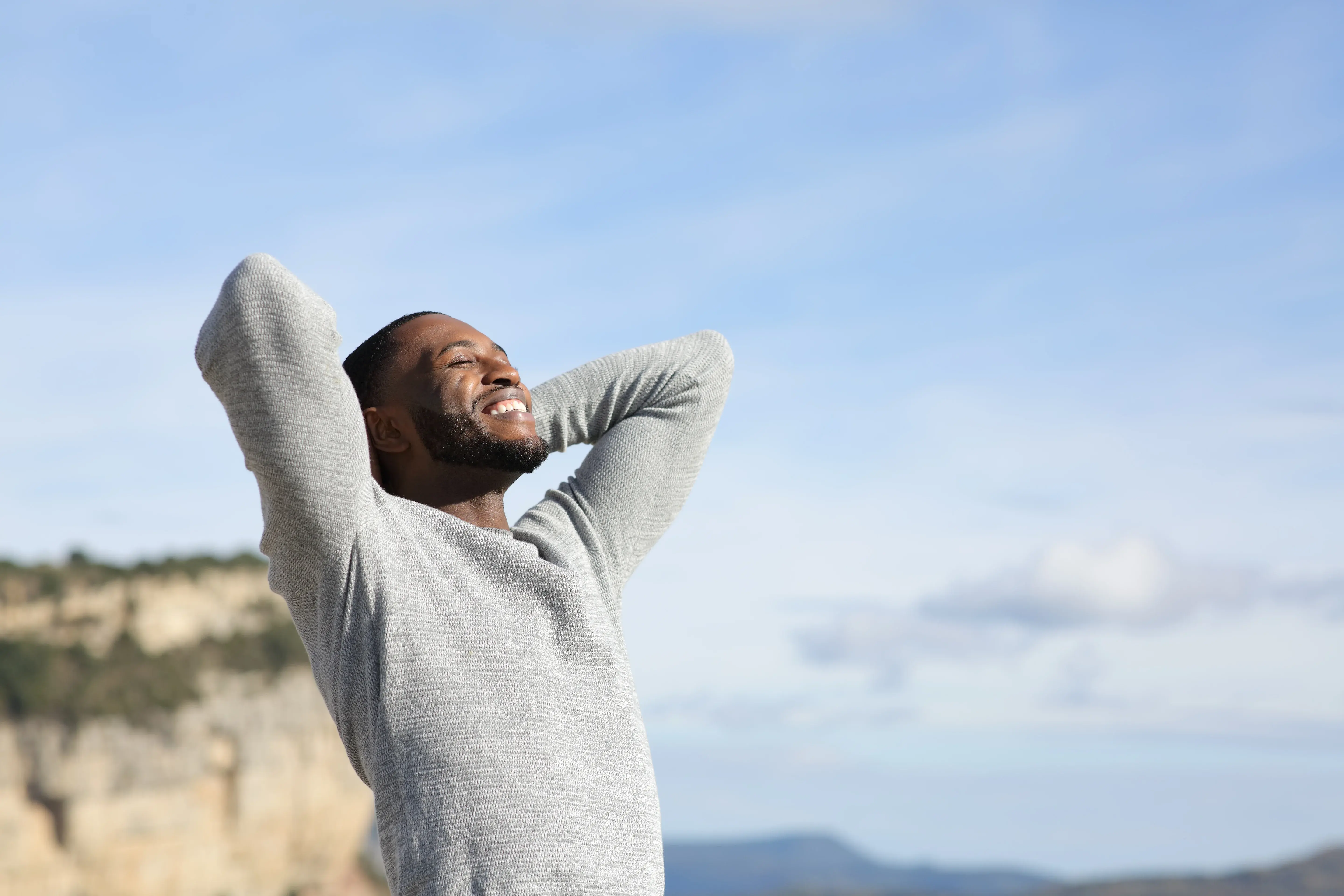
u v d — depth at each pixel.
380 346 3.05
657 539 3.21
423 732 2.48
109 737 48.94
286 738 54.84
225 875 52.19
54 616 53.09
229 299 2.58
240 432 2.59
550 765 2.49
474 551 2.76
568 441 3.33
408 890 2.41
